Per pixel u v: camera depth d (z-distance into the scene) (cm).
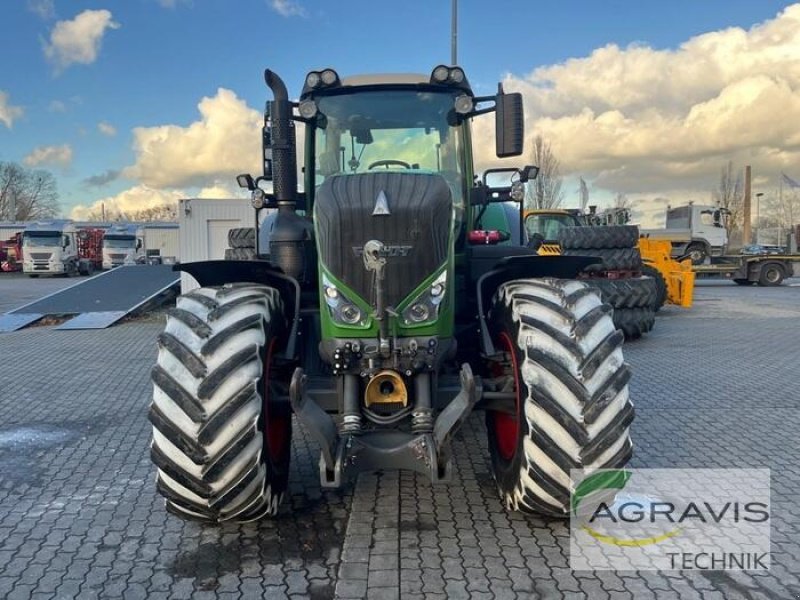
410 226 314
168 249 3984
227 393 288
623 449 302
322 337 333
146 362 785
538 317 314
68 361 794
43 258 3133
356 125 448
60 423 529
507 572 294
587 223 1558
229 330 298
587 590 280
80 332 1038
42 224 3466
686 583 286
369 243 306
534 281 343
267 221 695
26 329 1085
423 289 318
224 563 305
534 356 301
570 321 307
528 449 302
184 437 285
